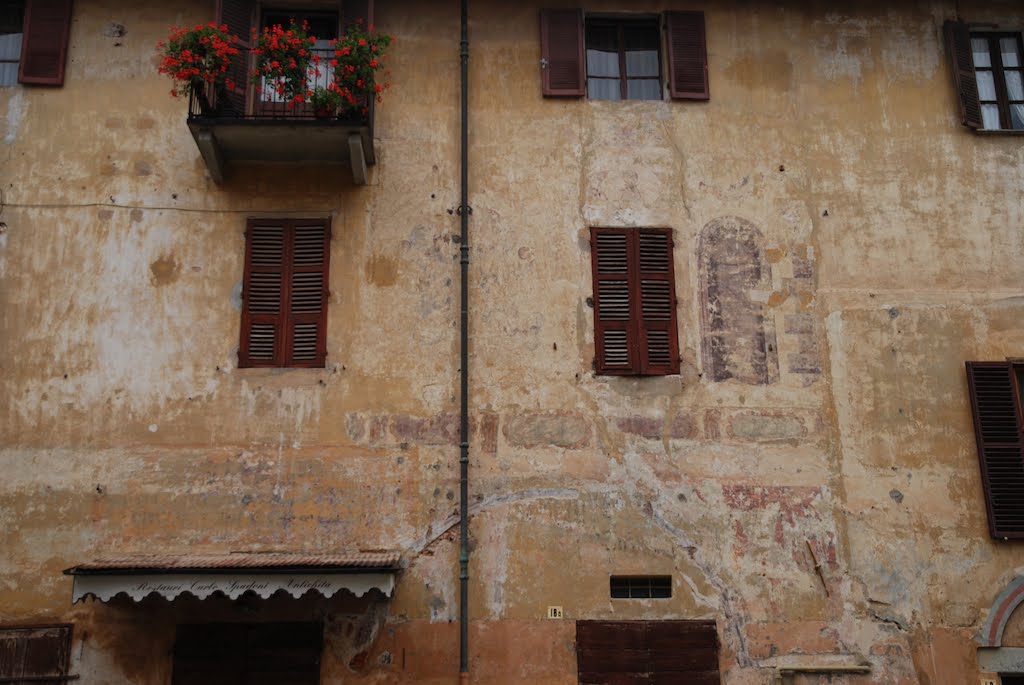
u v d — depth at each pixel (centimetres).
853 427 1055
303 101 1041
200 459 1002
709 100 1152
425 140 1120
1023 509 1032
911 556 1020
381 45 1050
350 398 1030
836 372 1072
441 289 1071
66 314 1036
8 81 1114
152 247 1062
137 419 1009
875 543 1021
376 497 1003
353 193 1095
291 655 957
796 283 1098
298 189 1092
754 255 1105
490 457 1022
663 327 1074
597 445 1033
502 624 977
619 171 1123
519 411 1038
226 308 1050
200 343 1037
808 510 1027
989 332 1094
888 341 1084
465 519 995
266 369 1033
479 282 1076
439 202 1099
